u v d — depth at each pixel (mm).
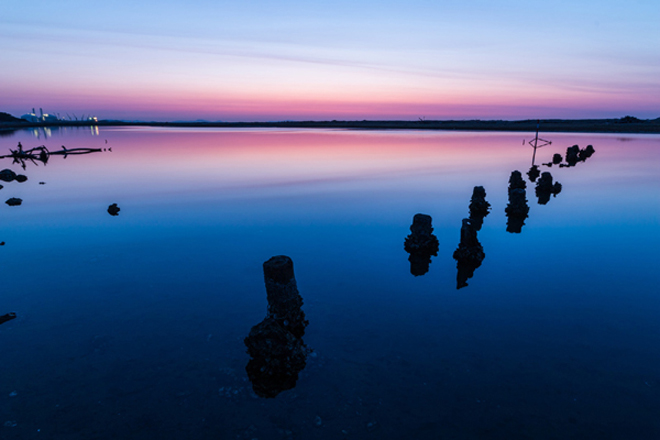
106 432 7062
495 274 14297
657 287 13055
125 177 36062
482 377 8500
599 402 7664
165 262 15344
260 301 12133
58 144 75812
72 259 15578
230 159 50281
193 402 7828
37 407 7629
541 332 10336
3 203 25203
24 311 11391
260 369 8750
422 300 12297
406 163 45719
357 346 9758
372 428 7117
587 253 16344
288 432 7070
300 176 36219
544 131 114312
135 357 9266
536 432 6945
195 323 10828
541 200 26609
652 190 29094
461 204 25141
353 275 14250
